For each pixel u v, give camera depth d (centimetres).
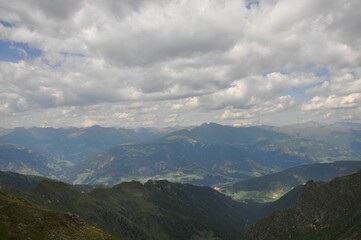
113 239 16150
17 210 14700
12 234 13100
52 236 13975
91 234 15550
